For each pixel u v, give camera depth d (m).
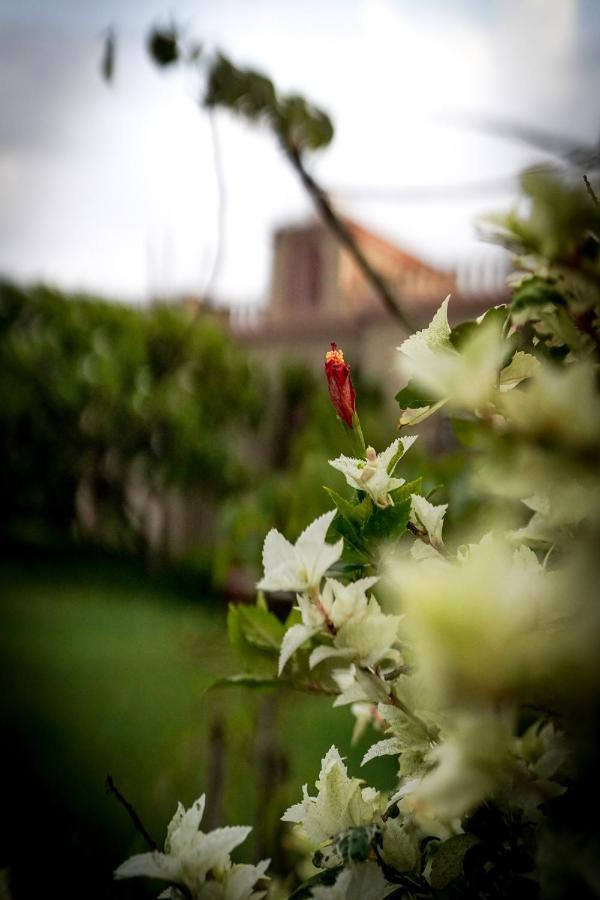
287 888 1.07
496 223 0.58
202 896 0.66
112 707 5.58
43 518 12.15
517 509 0.79
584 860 0.49
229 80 1.56
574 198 0.55
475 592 0.46
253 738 2.14
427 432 2.29
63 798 3.96
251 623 0.78
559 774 0.55
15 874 1.46
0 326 12.30
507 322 0.60
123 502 12.40
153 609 9.05
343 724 3.43
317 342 12.87
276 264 14.06
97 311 12.09
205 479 11.73
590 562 0.50
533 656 0.45
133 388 11.56
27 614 8.82
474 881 0.61
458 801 0.50
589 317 0.59
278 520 2.10
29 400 11.63
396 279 8.24
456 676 0.46
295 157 1.47
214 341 11.78
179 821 0.71
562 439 0.50
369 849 0.65
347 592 0.62
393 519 0.65
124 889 1.47
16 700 5.96
